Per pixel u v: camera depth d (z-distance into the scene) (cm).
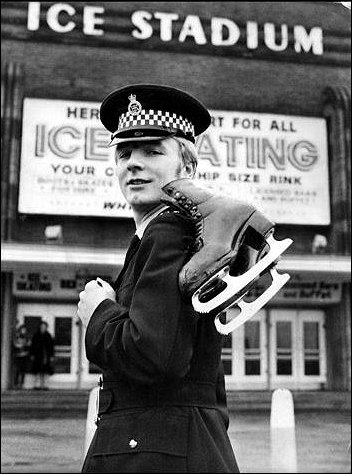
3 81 1538
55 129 1547
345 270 1591
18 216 1509
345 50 1677
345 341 1656
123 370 137
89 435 668
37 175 1527
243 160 1600
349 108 1634
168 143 159
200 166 1573
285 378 1675
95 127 1562
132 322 136
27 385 1560
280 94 1641
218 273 136
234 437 1105
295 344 1691
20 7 1573
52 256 1489
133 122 159
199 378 147
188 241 145
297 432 1202
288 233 1606
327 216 1620
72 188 1531
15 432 1166
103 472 140
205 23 1633
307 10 1675
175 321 136
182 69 1612
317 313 1711
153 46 1608
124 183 161
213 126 1597
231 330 141
